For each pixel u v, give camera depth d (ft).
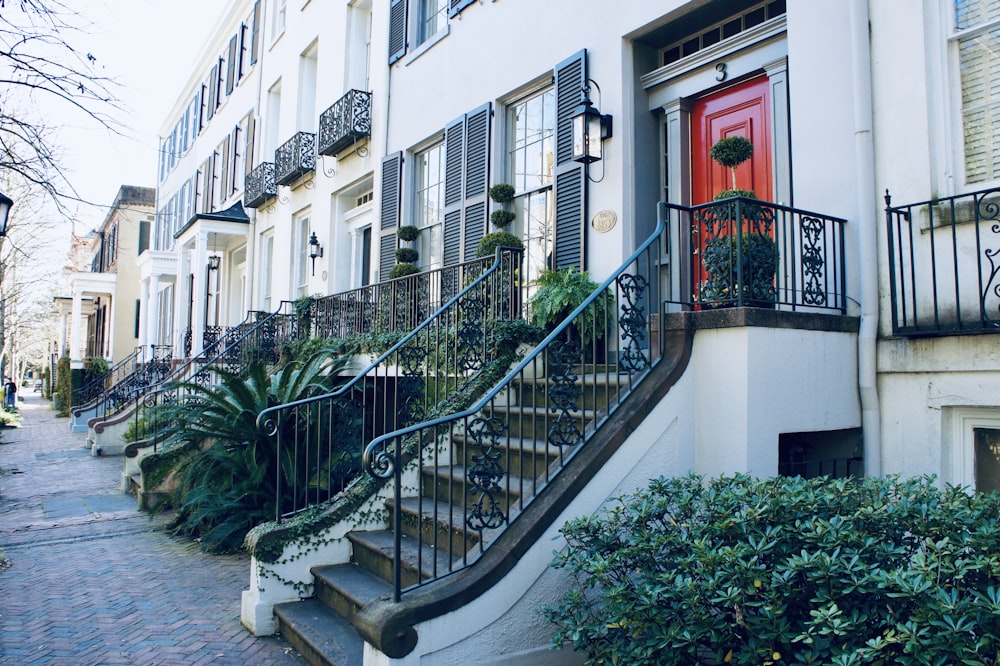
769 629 8.87
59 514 28.17
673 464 13.96
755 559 9.19
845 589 8.48
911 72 14.44
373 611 11.04
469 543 13.55
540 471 15.33
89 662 13.38
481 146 26.53
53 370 130.21
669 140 21.22
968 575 8.53
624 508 11.88
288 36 46.39
